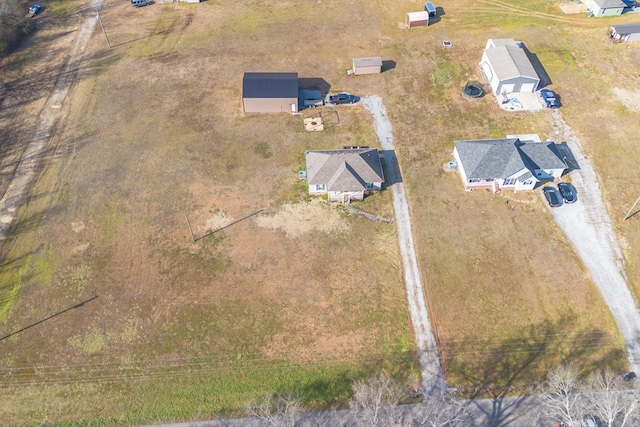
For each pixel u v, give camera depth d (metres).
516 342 40.00
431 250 46.31
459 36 70.56
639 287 43.06
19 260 46.25
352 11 76.19
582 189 50.62
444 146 55.66
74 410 37.06
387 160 54.44
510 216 48.72
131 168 53.94
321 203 50.41
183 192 51.53
